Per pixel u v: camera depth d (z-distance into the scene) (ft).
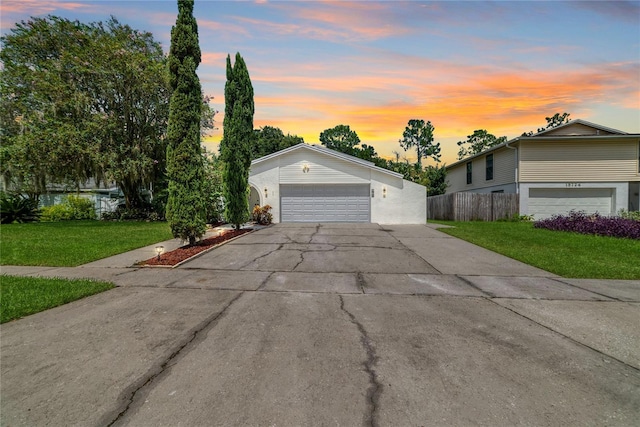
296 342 10.62
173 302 14.85
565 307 14.25
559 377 8.55
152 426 6.56
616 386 8.13
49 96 52.80
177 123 26.61
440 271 21.17
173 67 26.40
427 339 10.89
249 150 41.37
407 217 52.75
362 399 7.50
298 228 44.60
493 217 61.82
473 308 14.10
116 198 79.82
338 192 53.62
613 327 12.01
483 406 7.26
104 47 54.44
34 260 23.72
